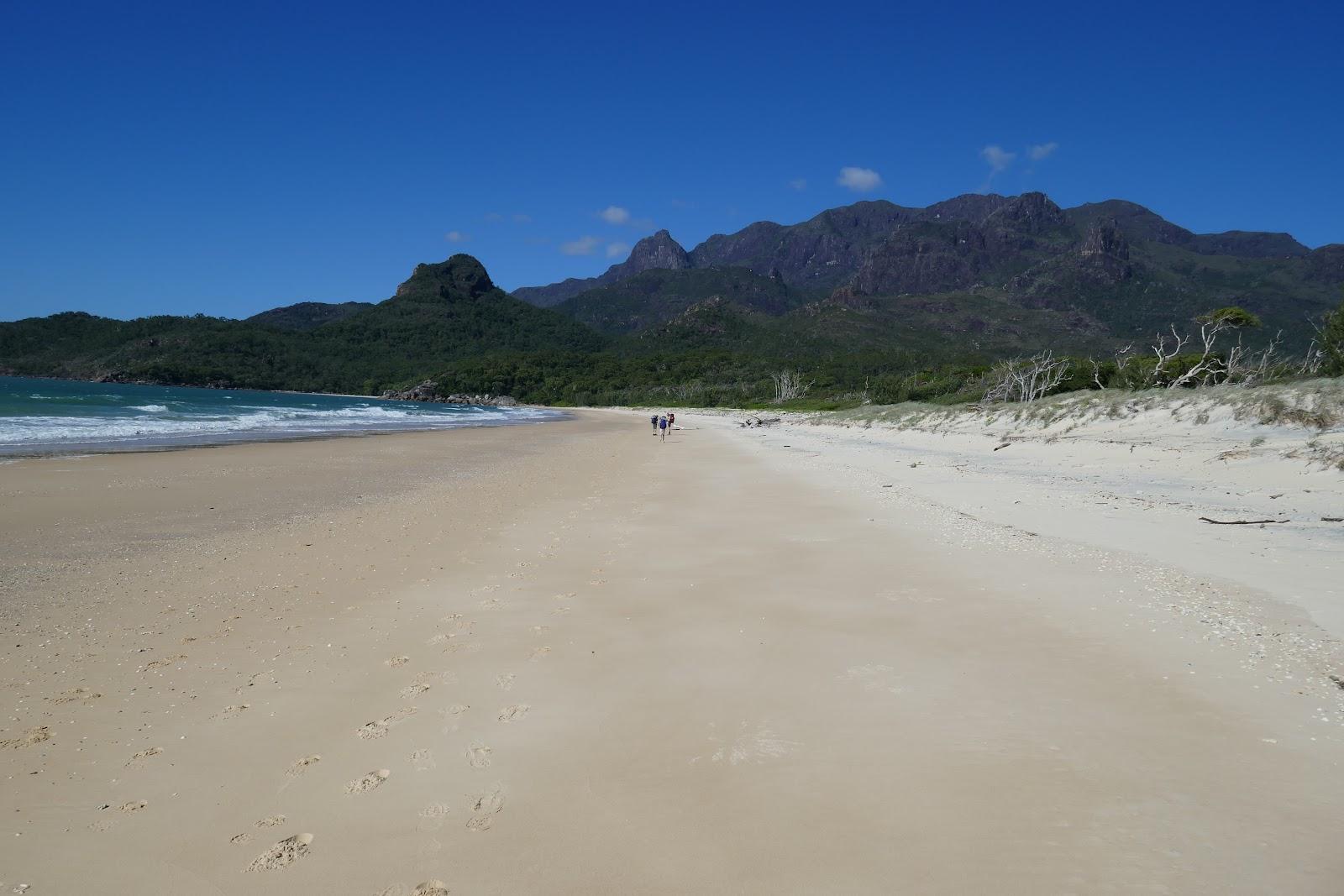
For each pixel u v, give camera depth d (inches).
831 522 436.5
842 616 257.6
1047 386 1739.7
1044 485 580.4
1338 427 659.4
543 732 173.8
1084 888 114.3
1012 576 299.0
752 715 181.2
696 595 287.6
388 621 259.6
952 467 756.0
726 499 549.0
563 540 399.2
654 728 175.2
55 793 148.9
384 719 181.5
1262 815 130.8
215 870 125.9
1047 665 205.3
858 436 1443.2
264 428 1435.8
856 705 185.0
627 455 1031.6
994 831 130.5
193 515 464.8
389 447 1090.1
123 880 123.3
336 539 399.5
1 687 199.5
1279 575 283.3
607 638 239.5
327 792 149.3
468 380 6835.6
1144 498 491.5
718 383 5876.0
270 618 261.7
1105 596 265.6
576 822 137.6
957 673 202.2
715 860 125.5
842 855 125.6
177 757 163.5
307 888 121.0
